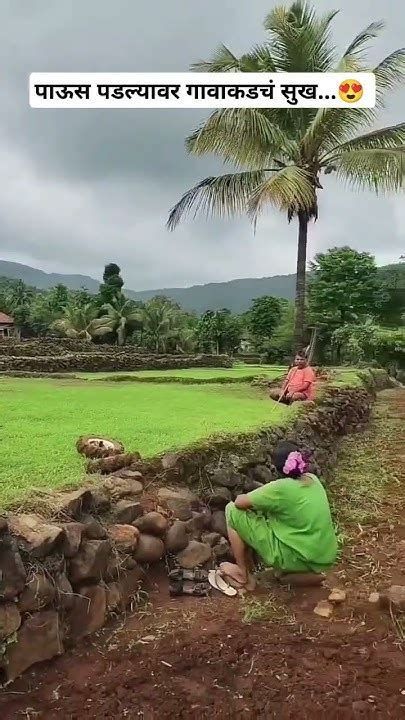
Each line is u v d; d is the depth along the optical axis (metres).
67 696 2.89
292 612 3.80
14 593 3.01
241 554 4.12
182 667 3.11
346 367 20.94
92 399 9.38
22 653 3.00
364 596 4.07
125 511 4.02
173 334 37.75
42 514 3.50
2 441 5.73
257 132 13.79
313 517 4.08
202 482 4.90
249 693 2.92
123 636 3.41
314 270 35.38
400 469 7.93
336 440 9.14
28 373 16.53
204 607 3.80
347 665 3.18
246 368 22.95
